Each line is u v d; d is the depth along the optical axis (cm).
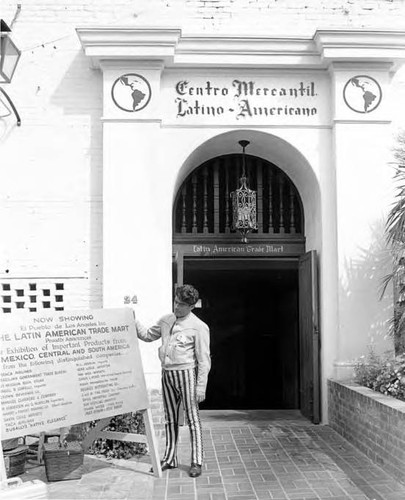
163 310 738
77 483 530
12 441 560
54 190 762
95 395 527
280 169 872
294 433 719
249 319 1300
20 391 479
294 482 533
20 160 762
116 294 733
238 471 567
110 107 750
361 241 755
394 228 688
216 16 786
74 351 521
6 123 763
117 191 744
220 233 846
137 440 562
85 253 759
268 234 853
